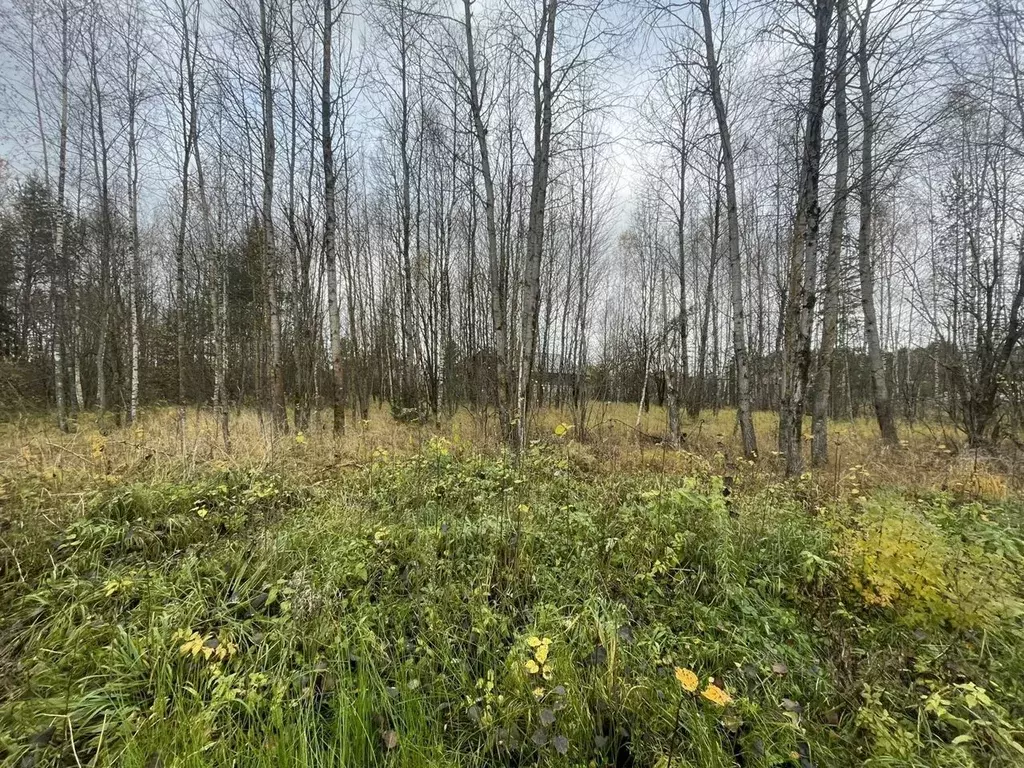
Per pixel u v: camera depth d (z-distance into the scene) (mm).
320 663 2141
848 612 2537
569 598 2730
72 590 2660
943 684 1986
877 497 3883
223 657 2143
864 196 6512
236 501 4082
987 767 1670
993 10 5016
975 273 7965
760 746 1775
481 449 6582
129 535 3271
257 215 10570
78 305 12703
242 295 15109
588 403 11461
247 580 2859
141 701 2004
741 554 3127
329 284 8477
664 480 4707
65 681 2055
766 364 17828
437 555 3143
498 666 2229
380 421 11531
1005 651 2180
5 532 3205
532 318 8172
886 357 20391
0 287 15219
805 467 6203
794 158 6777
